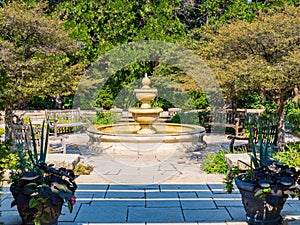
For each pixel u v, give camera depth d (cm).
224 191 441
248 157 541
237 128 755
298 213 340
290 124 903
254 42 676
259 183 296
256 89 694
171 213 367
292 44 661
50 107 1377
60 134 884
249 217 319
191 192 446
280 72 593
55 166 529
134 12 1171
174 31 1148
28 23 677
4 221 316
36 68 672
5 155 308
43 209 284
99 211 374
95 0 1120
